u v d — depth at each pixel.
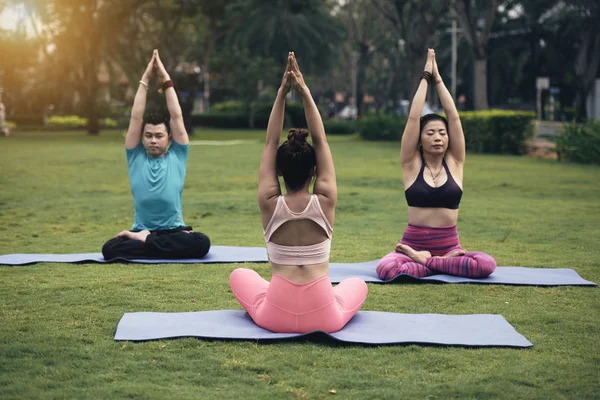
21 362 4.40
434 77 7.07
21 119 49.97
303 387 4.02
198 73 37.12
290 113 47.44
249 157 23.17
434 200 6.93
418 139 7.06
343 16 56.78
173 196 7.78
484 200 13.16
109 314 5.47
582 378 4.18
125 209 12.00
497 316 5.37
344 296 5.19
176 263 7.46
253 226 10.24
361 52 52.03
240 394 3.91
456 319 5.28
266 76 46.62
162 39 36.56
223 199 13.30
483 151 24.88
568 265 7.48
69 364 4.36
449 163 7.04
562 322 5.33
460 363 4.41
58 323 5.22
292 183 4.86
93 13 37.19
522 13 44.66
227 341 4.79
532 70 46.72
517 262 7.64
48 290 6.21
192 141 33.38
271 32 46.56
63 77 42.12
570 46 42.94
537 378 4.16
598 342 4.86
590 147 20.80
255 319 5.07
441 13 33.25
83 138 35.12
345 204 12.55
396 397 3.87
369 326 5.10
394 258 6.71
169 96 7.93
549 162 21.22
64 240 9.09
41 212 11.64
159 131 7.79
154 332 4.90
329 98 73.50
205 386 4.04
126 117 42.22
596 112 39.25
